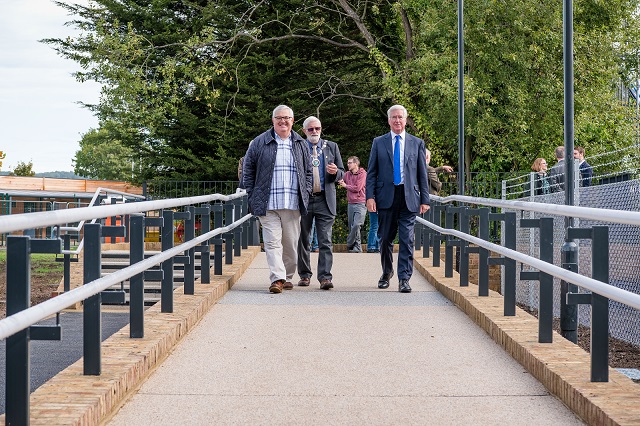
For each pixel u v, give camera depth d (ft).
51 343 31.83
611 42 78.95
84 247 15.56
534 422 15.02
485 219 27.94
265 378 18.47
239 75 89.15
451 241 34.65
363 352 21.36
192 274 27.66
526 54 73.15
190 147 92.27
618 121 79.46
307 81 90.48
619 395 14.78
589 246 34.88
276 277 32.27
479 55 73.15
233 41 84.99
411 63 78.02
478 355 20.99
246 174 32.07
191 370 19.15
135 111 87.35
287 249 33.32
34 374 25.20
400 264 33.09
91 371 15.98
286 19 90.27
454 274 37.14
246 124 88.89
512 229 23.68
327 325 25.29
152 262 19.98
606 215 14.44
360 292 33.12
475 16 73.92
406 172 32.09
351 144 94.43
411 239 32.96
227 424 14.90
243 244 48.47
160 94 86.28
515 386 17.75
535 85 75.15
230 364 19.81
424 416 15.47
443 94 73.46
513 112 74.28
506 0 73.31
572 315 24.57
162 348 19.99
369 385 17.89
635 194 28.84
